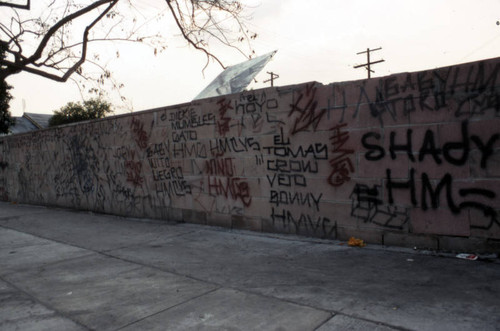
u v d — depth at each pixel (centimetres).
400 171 466
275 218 593
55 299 363
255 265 441
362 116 493
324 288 349
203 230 668
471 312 278
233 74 854
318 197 542
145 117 809
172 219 770
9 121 2327
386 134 474
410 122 455
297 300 324
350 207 511
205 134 690
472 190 417
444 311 282
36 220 896
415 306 295
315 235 548
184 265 459
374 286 346
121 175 881
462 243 425
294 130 562
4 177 1391
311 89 540
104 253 542
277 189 589
